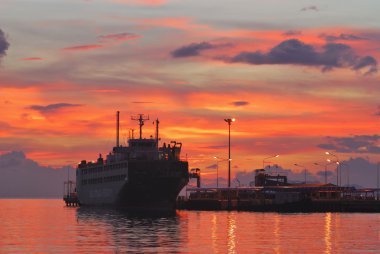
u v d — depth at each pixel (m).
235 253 109.38
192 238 133.25
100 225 174.38
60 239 134.00
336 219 196.12
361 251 111.75
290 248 115.88
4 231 157.62
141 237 135.88
